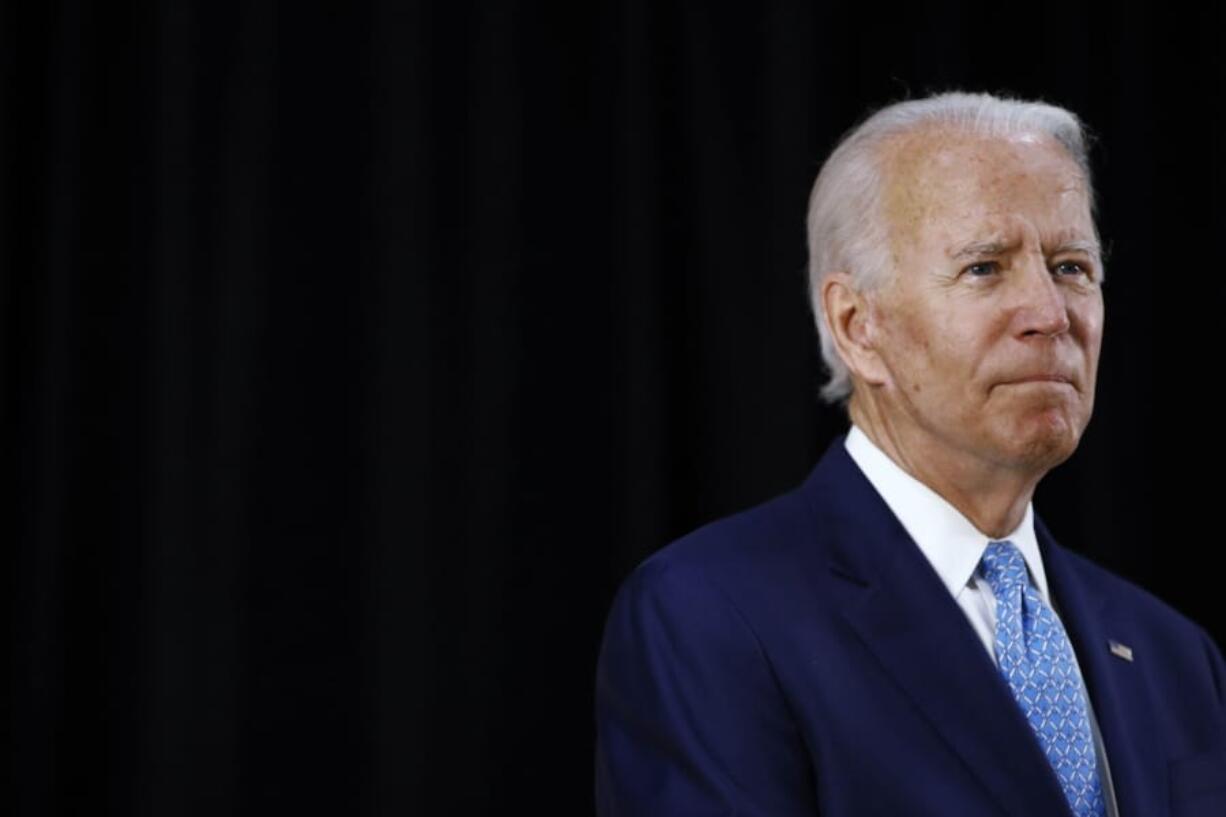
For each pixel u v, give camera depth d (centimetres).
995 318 493
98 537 848
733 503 905
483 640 865
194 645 833
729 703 480
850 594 506
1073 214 507
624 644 506
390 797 843
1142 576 955
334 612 859
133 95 872
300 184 877
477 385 880
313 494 861
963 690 489
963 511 523
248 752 840
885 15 963
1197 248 977
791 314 909
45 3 871
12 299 850
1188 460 963
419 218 876
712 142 923
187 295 850
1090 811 500
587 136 911
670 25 932
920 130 521
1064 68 972
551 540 883
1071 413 496
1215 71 980
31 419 844
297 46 883
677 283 923
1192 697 567
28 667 828
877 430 537
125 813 835
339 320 874
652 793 475
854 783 474
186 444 843
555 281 898
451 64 902
